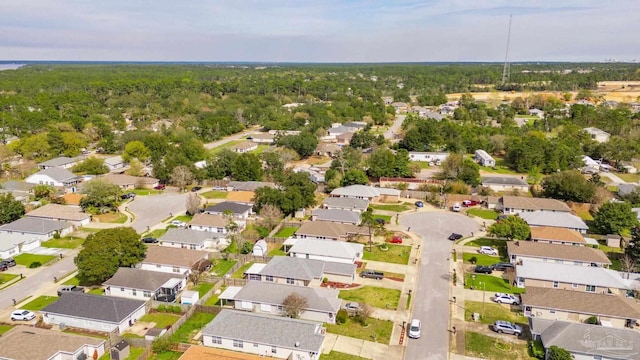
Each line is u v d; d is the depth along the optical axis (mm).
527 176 128500
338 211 91625
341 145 170875
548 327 51781
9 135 169250
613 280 63219
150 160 142625
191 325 56156
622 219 81625
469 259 75438
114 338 52094
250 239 81125
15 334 49719
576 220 85125
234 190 114438
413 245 81375
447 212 99250
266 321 51844
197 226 87188
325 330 54656
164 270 69625
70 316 55312
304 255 73125
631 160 140375
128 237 68375
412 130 159000
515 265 70000
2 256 75625
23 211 93250
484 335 54375
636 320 54719
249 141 179500
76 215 92625
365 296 63594
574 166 132375
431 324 56719
